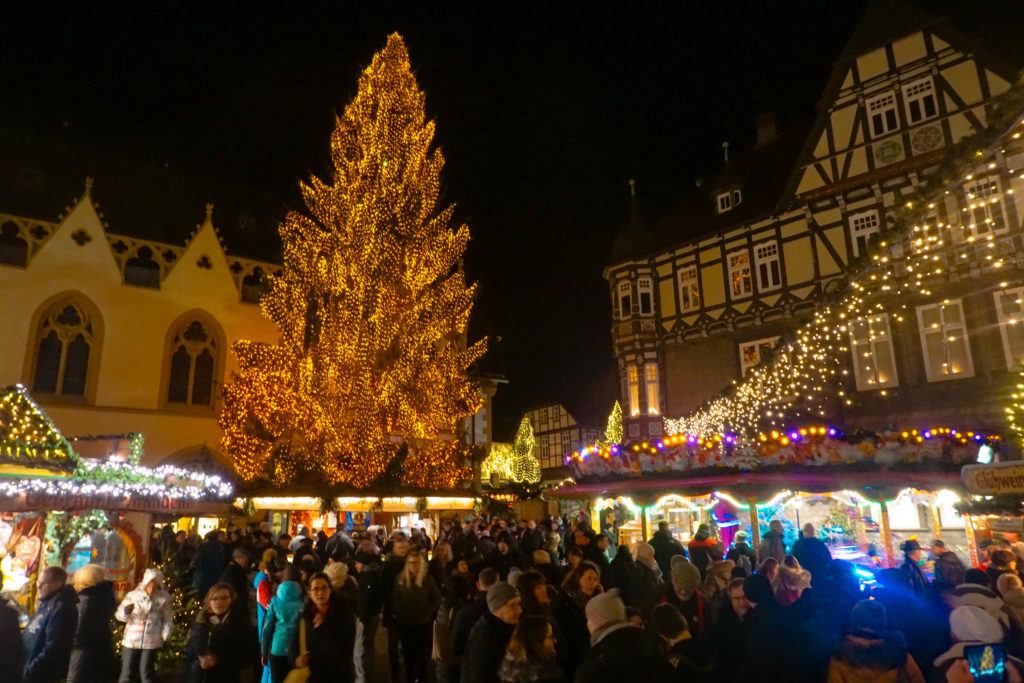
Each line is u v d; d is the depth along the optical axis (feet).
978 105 72.18
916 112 76.59
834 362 74.38
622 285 102.47
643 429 94.84
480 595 20.80
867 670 12.84
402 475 87.20
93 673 22.39
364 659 26.96
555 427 203.41
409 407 91.81
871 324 73.41
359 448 84.94
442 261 100.94
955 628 13.82
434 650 23.30
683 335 94.84
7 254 82.99
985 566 28.63
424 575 28.40
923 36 77.30
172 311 91.30
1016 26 74.64
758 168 100.01
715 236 93.81
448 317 100.53
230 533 54.80
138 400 86.48
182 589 39.81
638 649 13.21
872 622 13.50
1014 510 32.30
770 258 87.56
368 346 89.86
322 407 86.84
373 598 27.76
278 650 21.17
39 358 82.12
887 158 78.02
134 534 42.34
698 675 14.34
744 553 33.58
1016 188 62.80
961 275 66.95
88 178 89.56
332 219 98.63
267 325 98.07
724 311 90.99
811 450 39.73
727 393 77.71
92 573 23.57
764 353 75.41
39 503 33.76
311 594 20.17
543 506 115.34
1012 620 17.49
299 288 96.27
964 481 30.17
